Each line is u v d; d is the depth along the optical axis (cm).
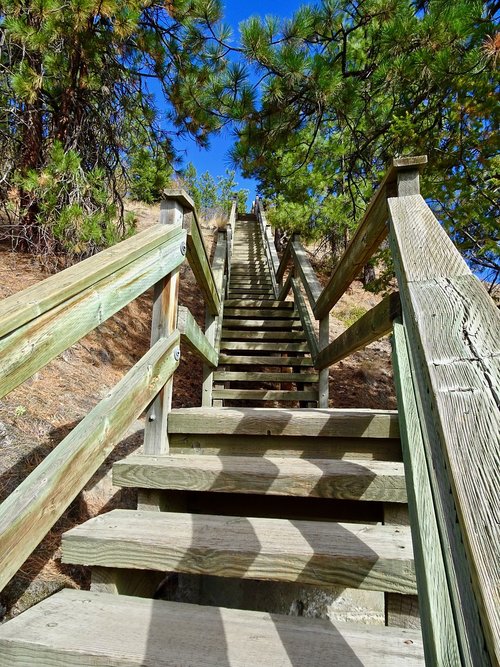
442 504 58
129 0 338
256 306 523
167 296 176
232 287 665
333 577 108
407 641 94
